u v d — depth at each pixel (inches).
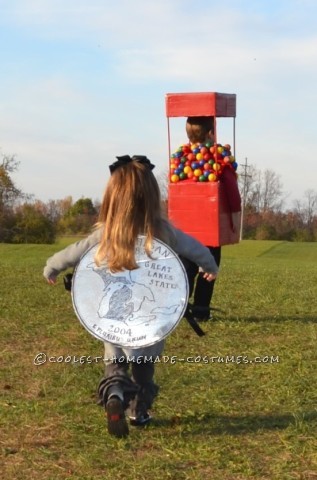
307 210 2760.8
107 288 186.1
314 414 207.0
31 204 2598.4
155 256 185.0
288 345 289.6
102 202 189.0
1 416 207.6
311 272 581.6
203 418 205.3
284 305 383.2
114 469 172.1
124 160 188.9
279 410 212.7
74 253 187.6
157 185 188.2
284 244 2121.1
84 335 308.7
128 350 187.3
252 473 168.9
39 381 242.4
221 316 347.9
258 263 809.5
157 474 169.2
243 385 236.2
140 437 192.2
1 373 252.8
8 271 538.6
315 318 347.9
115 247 183.3
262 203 3112.7
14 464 175.6
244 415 208.5
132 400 194.1
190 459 177.8
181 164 331.9
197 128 330.0
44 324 331.9
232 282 479.5
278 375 245.3
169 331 184.9
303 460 175.6
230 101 335.6
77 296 186.1
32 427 199.8
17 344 296.2
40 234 2468.0
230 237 334.6
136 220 184.1
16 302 386.0
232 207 329.1
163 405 216.1
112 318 185.6
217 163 326.0
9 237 2472.9
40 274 517.0
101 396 186.2
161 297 185.5
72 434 194.4
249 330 319.0
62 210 2691.9
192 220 327.3
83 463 175.2
